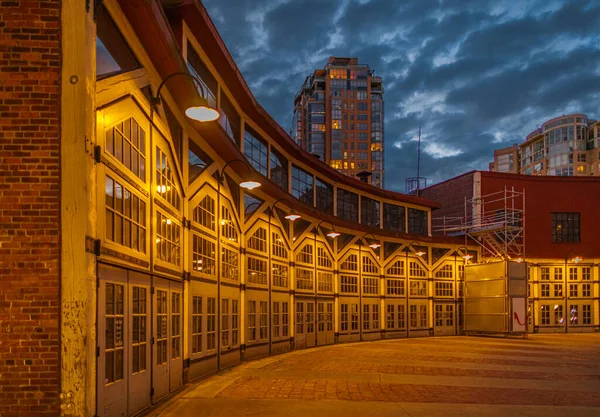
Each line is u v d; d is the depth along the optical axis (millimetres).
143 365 8695
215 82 13742
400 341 26281
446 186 38656
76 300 6047
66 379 5941
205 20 11352
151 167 9312
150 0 7656
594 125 120625
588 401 10281
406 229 30750
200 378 12281
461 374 13812
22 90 6191
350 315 25938
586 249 35312
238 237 16016
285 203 19859
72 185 6148
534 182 35656
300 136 134500
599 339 28234
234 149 13969
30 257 6039
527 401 10203
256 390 10836
